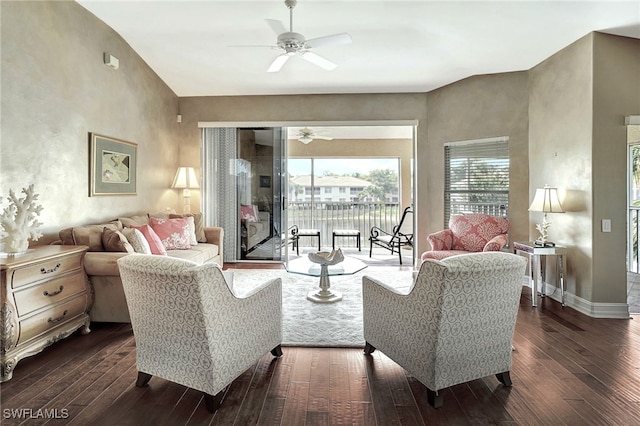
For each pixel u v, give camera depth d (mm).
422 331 2045
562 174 3988
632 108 3523
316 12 3428
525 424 1882
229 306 2049
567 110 3898
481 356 2117
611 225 3521
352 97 5734
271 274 5191
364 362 2564
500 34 3740
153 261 1965
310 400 2098
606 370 2441
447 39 3908
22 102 2973
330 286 4418
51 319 2654
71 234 3201
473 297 1970
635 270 5551
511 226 4750
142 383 2236
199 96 5891
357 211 8328
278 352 2637
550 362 2557
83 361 2570
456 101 5227
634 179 5609
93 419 1914
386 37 3906
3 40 2797
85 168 3746
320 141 8203
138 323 2150
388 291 2322
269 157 5988
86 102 3742
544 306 3805
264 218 6027
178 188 5793
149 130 5012
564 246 3941
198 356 1974
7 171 2848
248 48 4320
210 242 5137
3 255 2564
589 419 1919
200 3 3396
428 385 2035
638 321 3373
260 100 5840
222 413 1975
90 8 3629
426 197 5703
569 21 3357
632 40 3551
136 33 4102
